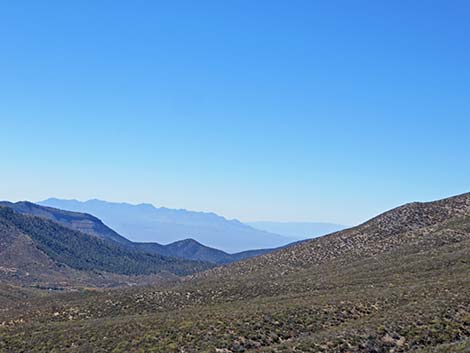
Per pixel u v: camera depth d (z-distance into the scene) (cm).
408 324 4125
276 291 7212
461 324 4112
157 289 8119
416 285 5831
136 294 7475
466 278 5797
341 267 9025
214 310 5425
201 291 7519
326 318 4725
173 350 4038
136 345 4212
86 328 4844
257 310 5003
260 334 4325
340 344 3772
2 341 4622
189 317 4941
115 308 6750
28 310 6994
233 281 8612
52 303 8050
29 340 4612
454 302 4619
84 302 7138
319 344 3781
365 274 7656
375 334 3931
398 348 3769
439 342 3838
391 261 8506
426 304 4662
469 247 8031
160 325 4669
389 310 4781
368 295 5531
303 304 5181
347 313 4866
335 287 7006
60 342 4478
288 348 3750
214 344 4109
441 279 6103
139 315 5859
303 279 8119
